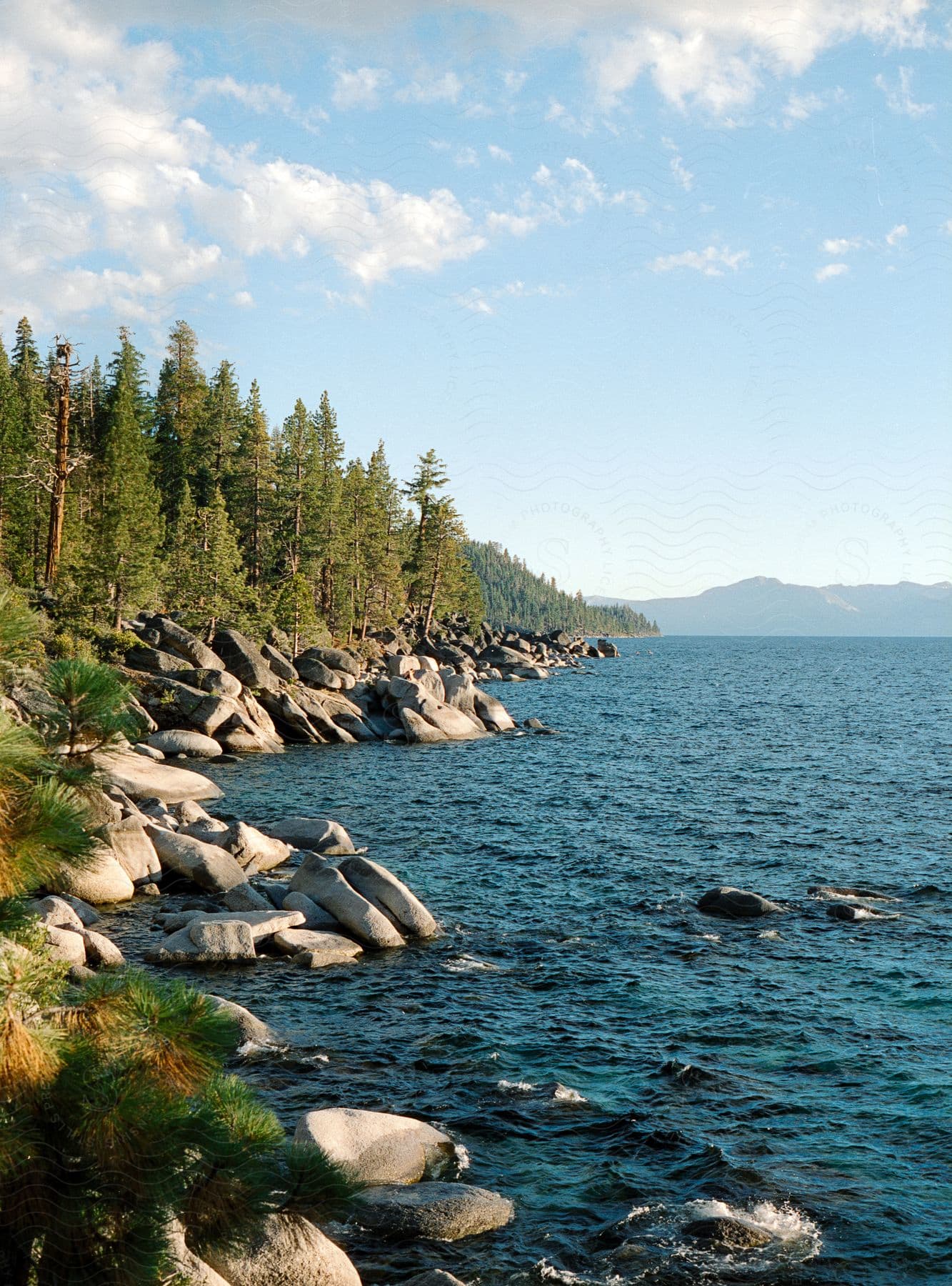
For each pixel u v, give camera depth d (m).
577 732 64.88
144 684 52.19
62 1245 4.45
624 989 18.36
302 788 41.16
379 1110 13.52
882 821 34.69
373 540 108.19
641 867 28.00
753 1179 11.92
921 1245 10.68
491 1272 10.20
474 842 31.02
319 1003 17.38
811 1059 15.32
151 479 88.56
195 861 24.36
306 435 100.94
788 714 77.25
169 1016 5.11
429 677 67.62
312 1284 8.49
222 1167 5.18
